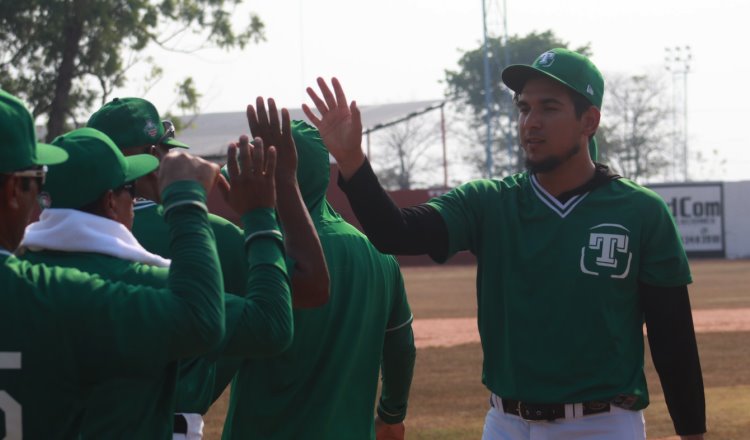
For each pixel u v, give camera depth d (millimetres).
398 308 5934
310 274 4363
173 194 3662
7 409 3389
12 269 3436
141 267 3812
